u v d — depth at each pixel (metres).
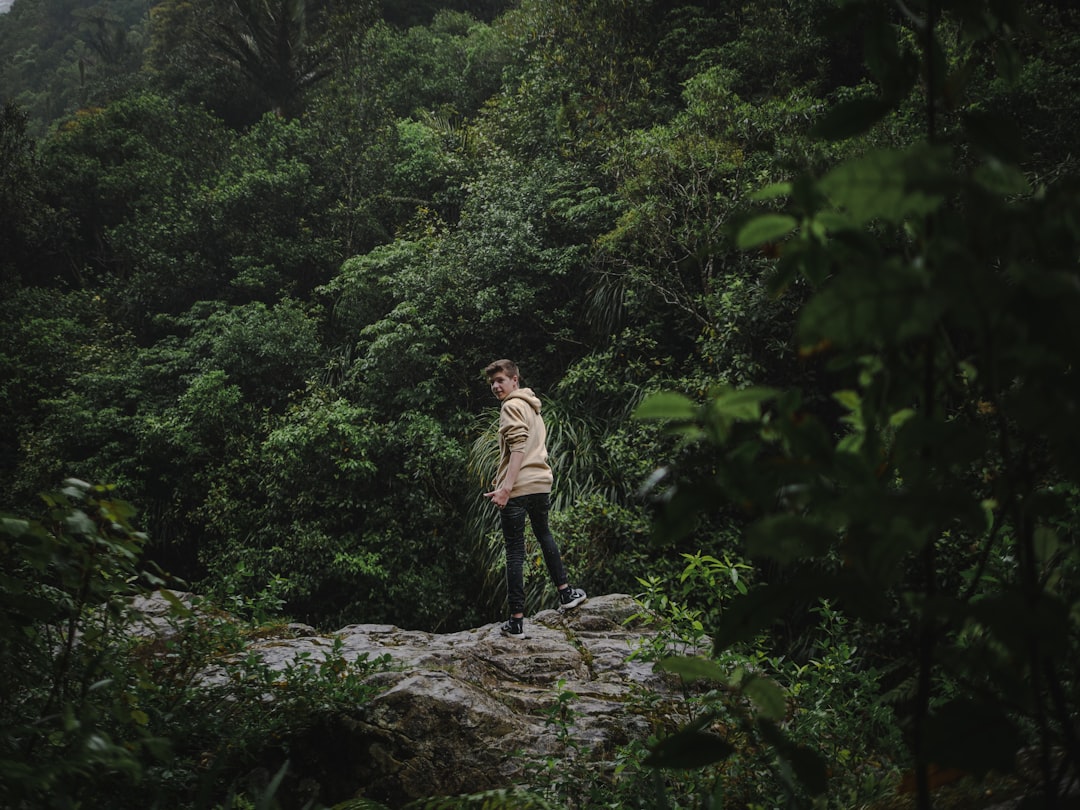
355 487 11.48
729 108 10.54
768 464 0.80
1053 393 0.67
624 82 13.62
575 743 2.91
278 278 16.00
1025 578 0.82
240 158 18.06
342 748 3.26
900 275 0.65
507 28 16.25
